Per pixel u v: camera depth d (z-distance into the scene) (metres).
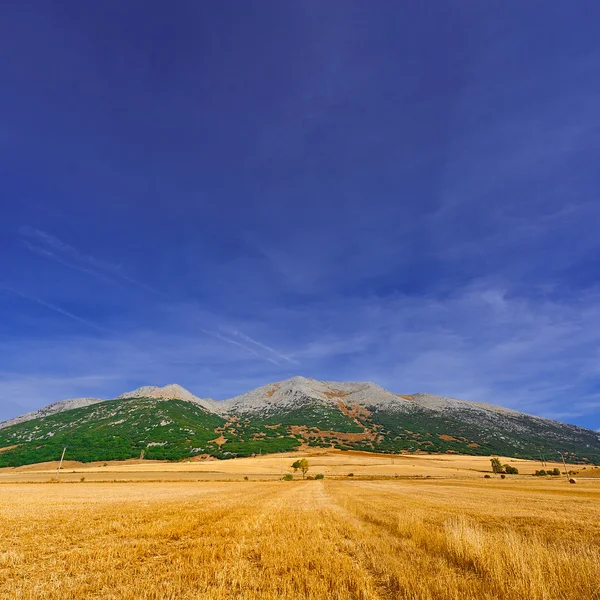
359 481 82.44
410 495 41.66
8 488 58.06
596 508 29.20
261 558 11.48
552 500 36.66
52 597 8.26
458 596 7.71
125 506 28.42
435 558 11.11
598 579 8.59
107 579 9.59
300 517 21.75
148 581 9.25
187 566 10.74
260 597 7.94
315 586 8.47
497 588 8.05
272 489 53.47
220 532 16.72
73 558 12.01
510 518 22.31
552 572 8.94
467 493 46.22
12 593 8.52
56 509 26.38
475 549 10.57
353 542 14.12
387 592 8.43
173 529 17.17
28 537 15.84
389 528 17.31
